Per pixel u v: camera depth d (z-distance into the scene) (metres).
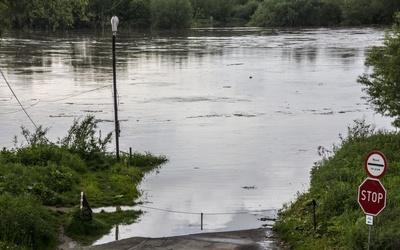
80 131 24.03
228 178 21.53
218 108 37.56
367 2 113.81
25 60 63.25
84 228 14.83
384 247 11.83
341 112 36.28
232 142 28.22
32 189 17.03
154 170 22.77
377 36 91.00
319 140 28.75
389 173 17.59
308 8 118.31
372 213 11.07
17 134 29.70
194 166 23.41
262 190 19.80
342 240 12.99
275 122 33.25
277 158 24.92
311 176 20.36
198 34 103.31
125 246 13.70
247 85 47.56
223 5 134.12
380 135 22.75
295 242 13.63
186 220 16.27
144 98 41.00
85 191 18.36
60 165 20.16
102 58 66.00
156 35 101.31
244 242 13.93
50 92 42.94
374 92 23.53
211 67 59.34
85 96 41.50
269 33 103.19
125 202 17.95
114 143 27.84
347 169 18.05
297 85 47.41
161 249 13.41
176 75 53.44
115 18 22.53
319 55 68.62
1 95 41.28
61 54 69.62
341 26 115.38
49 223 14.84
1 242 12.75
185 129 31.23
